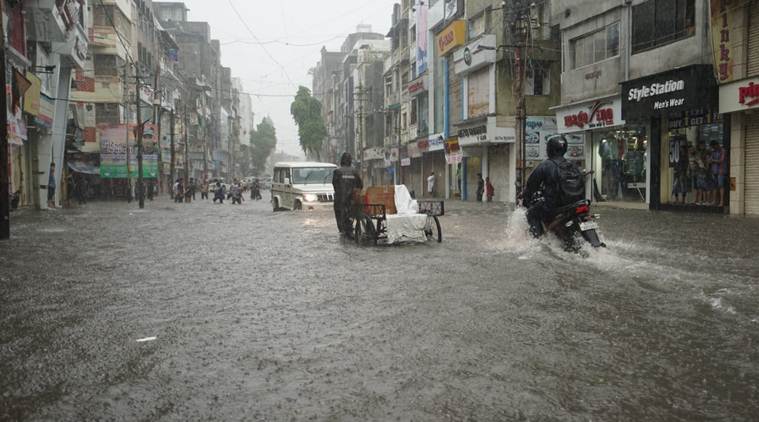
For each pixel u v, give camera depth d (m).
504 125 29.62
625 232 11.36
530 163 29.41
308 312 4.94
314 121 75.12
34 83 21.00
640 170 21.58
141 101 49.00
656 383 3.15
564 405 2.87
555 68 29.45
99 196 45.16
